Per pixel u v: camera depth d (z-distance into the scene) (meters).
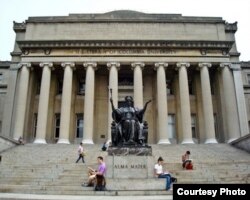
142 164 15.40
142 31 40.25
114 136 16.42
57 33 40.16
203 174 18.33
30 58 37.84
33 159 24.86
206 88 37.00
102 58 37.78
